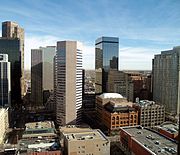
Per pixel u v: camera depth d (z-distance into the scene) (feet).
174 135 596.29
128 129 648.38
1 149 645.51
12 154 607.37
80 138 505.66
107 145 504.43
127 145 605.31
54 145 497.05
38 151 458.91
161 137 568.82
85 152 492.13
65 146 519.60
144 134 596.29
